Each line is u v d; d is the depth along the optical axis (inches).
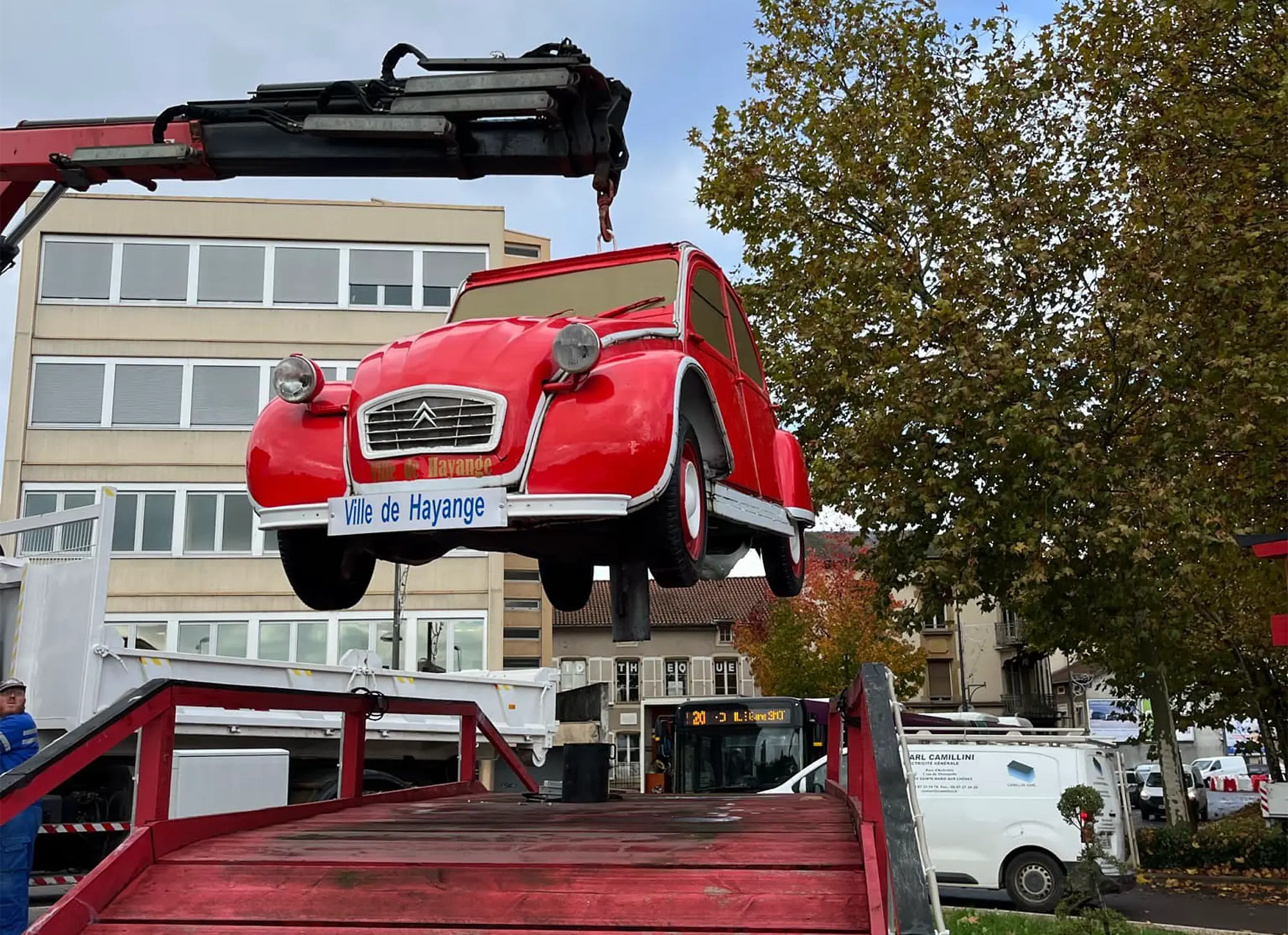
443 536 227.5
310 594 233.0
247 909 161.5
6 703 298.0
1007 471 669.9
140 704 179.8
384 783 453.1
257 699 215.5
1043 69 749.9
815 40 834.2
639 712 2372.0
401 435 203.2
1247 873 761.0
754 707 679.7
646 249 260.8
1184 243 662.5
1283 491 741.9
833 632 1504.7
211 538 1310.3
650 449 197.3
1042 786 596.1
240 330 1346.0
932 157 762.2
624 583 225.9
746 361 290.0
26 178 293.1
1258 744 1099.9
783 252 816.3
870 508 689.6
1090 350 662.5
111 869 167.0
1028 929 450.3
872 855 150.9
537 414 199.8
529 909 153.3
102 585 358.0
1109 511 653.3
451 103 233.0
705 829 185.2
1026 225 707.4
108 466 1309.1
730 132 829.2
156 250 1349.7
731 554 301.6
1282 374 625.9
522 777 337.1
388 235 1379.2
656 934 146.3
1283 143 669.3
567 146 235.1
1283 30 674.2
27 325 1320.1
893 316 716.7
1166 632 776.3
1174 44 727.1
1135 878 607.8
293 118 251.3
